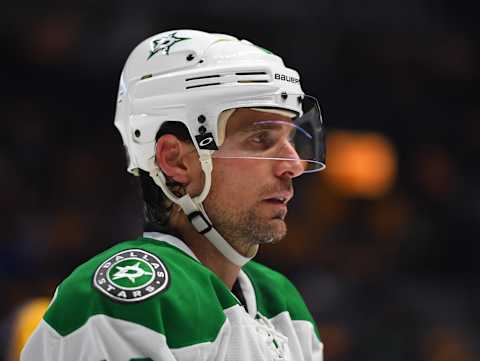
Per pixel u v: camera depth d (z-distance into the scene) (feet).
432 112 70.23
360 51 66.49
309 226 61.93
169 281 15.08
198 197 16.70
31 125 60.64
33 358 15.17
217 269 17.06
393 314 56.95
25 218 55.26
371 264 61.72
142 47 17.71
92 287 14.87
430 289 61.36
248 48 17.12
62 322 14.94
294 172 16.78
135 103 17.22
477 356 55.72
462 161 70.23
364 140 65.46
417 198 67.21
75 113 62.44
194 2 59.77
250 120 16.71
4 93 61.00
